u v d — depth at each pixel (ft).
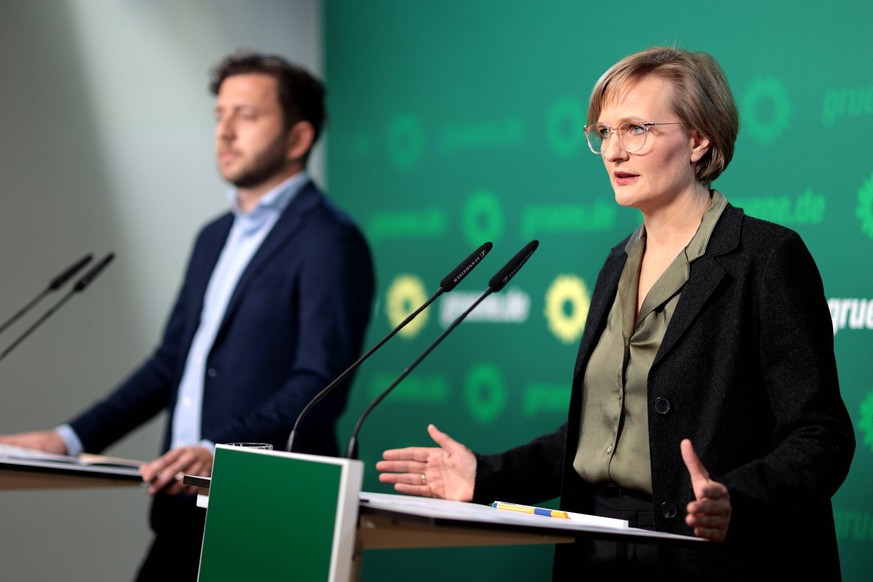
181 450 16.46
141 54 27.86
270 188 21.08
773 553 10.85
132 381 20.92
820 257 18.13
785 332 10.91
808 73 18.67
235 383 19.45
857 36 18.10
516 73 24.34
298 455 9.53
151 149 27.89
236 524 10.15
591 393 12.21
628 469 11.57
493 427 24.00
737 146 19.54
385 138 27.17
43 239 26.32
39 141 26.37
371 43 27.73
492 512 10.20
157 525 18.93
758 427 11.18
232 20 29.12
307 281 19.66
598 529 9.30
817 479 10.16
